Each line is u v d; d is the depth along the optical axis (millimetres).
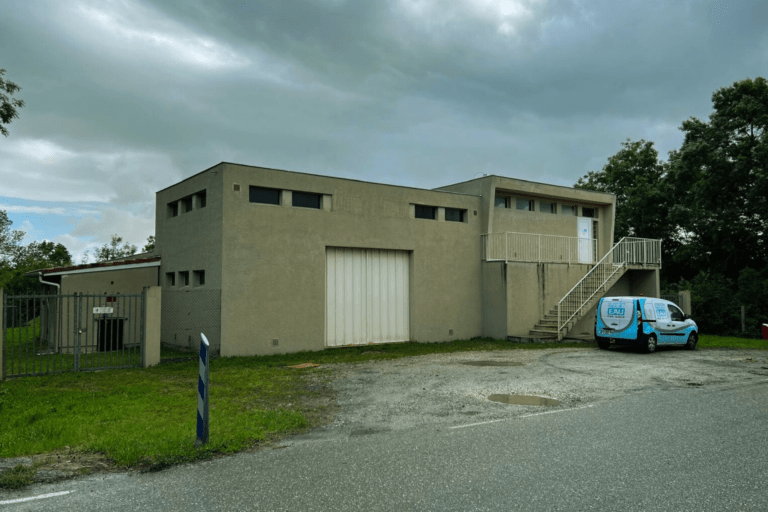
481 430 6617
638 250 23359
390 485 4641
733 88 29031
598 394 9133
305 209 16438
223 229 14844
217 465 5301
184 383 10508
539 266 20703
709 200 28969
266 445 6043
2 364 10984
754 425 6832
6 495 4504
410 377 11062
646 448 5750
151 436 6312
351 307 17609
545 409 7891
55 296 11898
